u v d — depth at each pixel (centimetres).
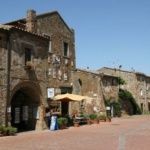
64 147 1504
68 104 3416
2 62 2088
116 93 4728
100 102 4103
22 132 2234
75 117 3059
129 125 3003
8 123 2092
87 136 2012
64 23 3428
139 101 5725
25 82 2278
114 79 4700
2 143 1636
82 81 4238
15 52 2200
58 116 2870
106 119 3553
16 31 2211
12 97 2245
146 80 6134
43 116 2441
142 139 1845
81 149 1440
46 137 1942
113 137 1956
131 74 5697
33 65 2331
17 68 2209
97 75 4144
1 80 2069
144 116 4922
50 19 3170
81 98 2877
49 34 3142
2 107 2058
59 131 2361
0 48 2080
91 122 3259
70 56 3494
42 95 2464
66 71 3394
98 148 1471
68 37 3494
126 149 1441
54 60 3184
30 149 1434
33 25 2800
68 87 3384
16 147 1493
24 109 2469
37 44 2445
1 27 2130
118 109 4694
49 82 3073
